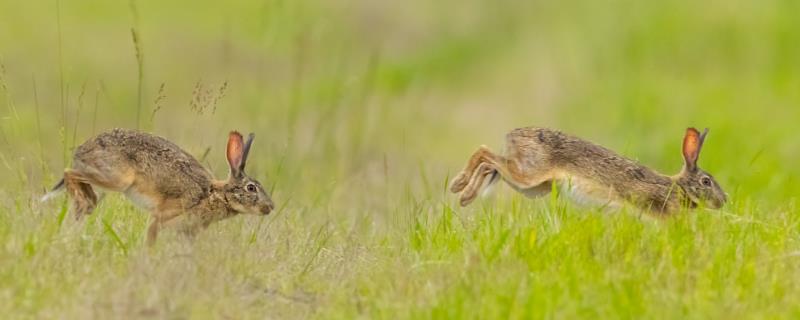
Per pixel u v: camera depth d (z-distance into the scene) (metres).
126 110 65.62
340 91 60.34
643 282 29.69
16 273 29.16
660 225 35.09
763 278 30.31
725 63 78.56
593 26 85.06
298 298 30.11
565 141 37.19
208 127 54.84
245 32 79.12
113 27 81.12
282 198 42.44
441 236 34.09
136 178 33.34
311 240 35.66
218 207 34.00
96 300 28.22
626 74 76.19
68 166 39.59
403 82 77.19
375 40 86.38
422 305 28.41
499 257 31.30
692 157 37.69
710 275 30.14
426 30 89.56
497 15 92.69
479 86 79.88
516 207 36.50
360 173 52.06
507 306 27.61
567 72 78.88
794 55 78.81
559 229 33.09
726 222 34.66
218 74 73.69
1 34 76.50
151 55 76.56
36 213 33.38
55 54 74.75
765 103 70.25
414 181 54.38
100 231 33.12
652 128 65.56
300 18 76.25
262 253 32.47
